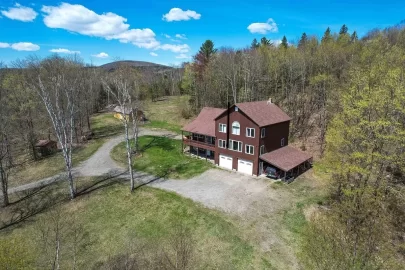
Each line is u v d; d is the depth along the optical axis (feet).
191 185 112.78
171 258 70.90
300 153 127.75
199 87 247.09
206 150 142.51
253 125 116.06
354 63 156.97
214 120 138.41
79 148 168.25
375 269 55.88
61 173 133.08
